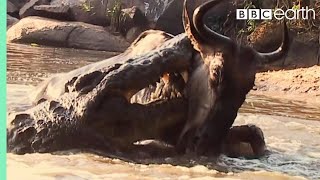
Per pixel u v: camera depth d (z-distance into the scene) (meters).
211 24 21.77
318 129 8.06
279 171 5.11
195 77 5.50
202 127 5.32
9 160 4.46
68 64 15.81
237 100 5.34
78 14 26.92
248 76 5.33
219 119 5.32
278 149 6.24
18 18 28.34
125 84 5.07
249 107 10.42
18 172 4.11
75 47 24.70
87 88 5.11
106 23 27.02
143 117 5.22
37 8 26.88
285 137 7.09
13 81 10.27
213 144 5.37
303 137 7.20
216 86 5.23
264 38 19.77
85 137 4.95
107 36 25.16
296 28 19.22
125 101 5.11
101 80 5.11
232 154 5.64
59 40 24.56
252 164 5.33
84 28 25.05
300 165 5.47
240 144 5.74
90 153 4.94
